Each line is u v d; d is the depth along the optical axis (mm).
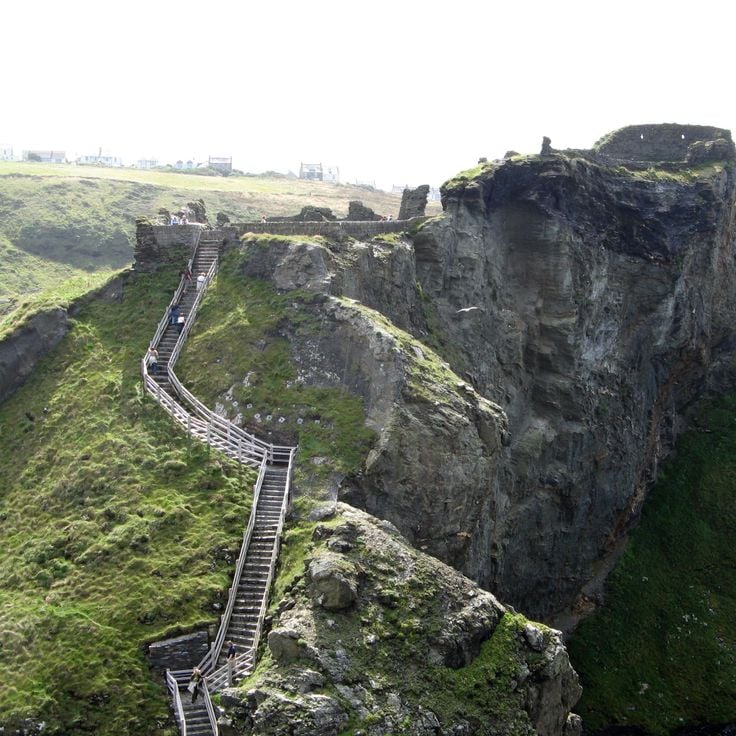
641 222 65250
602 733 56000
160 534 33938
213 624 30688
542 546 57625
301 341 41531
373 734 26547
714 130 76625
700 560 68312
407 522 36000
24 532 35781
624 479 66125
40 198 106312
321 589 29547
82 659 29219
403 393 37719
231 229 49844
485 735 28359
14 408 42594
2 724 27375
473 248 55469
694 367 77500
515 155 61469
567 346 58562
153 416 39719
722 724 56844
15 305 56625
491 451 39375
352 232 49812
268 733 25547
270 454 37562
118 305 47562
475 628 30344
